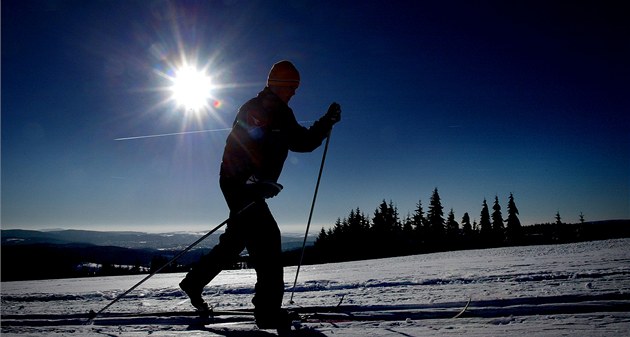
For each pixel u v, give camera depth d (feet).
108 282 24.72
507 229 130.21
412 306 9.58
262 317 7.51
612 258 21.03
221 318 8.99
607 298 9.27
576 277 13.65
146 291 15.97
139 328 8.27
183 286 8.93
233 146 8.07
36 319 9.87
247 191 7.85
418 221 149.48
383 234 142.41
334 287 15.38
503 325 7.18
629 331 6.33
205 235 8.23
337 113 8.55
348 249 143.95
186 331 7.78
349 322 8.16
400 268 25.02
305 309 9.64
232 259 8.78
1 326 9.27
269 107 8.01
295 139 8.10
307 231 10.13
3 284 28.17
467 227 142.51
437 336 6.50
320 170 9.99
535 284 12.40
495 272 16.67
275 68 8.30
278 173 8.22
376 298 11.35
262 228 7.80
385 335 6.73
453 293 11.38
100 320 9.36
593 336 6.11
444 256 44.14
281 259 7.86
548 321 7.32
